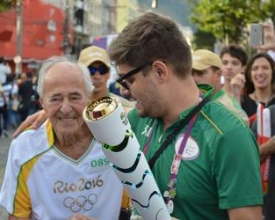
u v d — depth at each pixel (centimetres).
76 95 253
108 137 190
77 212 266
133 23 218
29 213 269
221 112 217
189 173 215
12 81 1795
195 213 216
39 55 2977
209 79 455
